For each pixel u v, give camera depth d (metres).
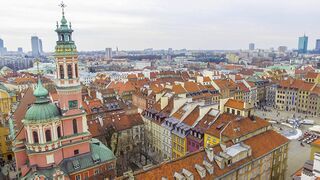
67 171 60.59
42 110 57.56
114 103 123.94
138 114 102.25
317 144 59.41
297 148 103.38
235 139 66.31
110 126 91.00
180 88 134.50
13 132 76.25
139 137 99.75
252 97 182.62
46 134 58.38
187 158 53.47
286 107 174.50
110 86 176.62
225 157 55.97
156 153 99.25
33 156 57.94
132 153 95.25
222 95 153.88
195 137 80.00
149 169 48.22
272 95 188.88
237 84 173.12
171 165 50.66
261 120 76.31
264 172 66.50
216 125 76.50
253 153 62.75
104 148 69.19
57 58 61.09
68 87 62.16
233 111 78.25
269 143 68.56
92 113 112.94
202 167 52.59
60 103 63.50
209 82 161.38
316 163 47.44
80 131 64.62
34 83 191.00
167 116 94.94
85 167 63.00
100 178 64.94
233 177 57.28
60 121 61.03
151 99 133.75
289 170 84.25
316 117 154.75
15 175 82.12
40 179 55.38
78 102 64.44
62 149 61.59
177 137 86.56
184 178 48.28
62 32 61.12
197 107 88.31
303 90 164.25
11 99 113.81
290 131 121.50
